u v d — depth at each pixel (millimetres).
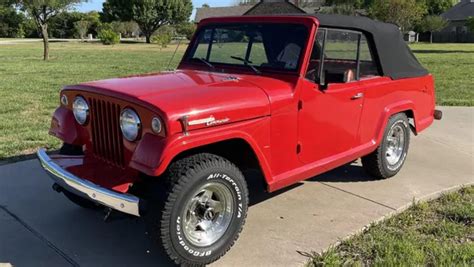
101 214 4359
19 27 70875
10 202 4586
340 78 4301
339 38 4301
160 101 3182
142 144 3164
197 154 3340
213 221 3463
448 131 7746
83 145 3949
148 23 62875
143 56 29234
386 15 42562
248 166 3842
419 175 5527
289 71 3959
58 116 4070
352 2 52750
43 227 4090
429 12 71750
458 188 5109
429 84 5824
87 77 15812
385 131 5098
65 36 69688
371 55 4840
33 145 6465
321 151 4285
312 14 4137
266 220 4258
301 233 4008
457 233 3998
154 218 3154
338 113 4371
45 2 23656
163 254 3445
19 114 8828
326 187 5094
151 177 3393
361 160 5379
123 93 3354
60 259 3576
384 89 4957
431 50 37438
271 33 4160
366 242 3842
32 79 14914
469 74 17312
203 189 3307
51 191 4875
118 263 3535
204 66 4539
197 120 3182
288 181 3975
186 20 64750
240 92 3551
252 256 3627
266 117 3660
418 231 4066
